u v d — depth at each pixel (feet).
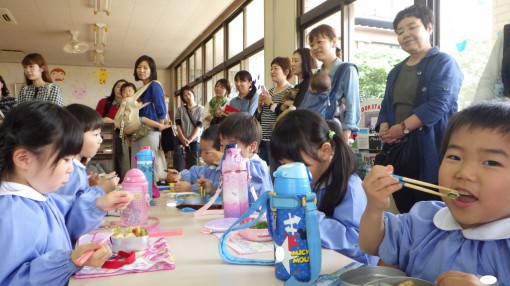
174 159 15.97
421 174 5.82
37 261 2.46
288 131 3.45
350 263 2.61
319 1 12.73
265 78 14.94
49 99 9.48
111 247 2.93
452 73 5.85
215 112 12.89
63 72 32.60
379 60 10.19
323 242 3.03
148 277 2.44
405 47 6.32
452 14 7.41
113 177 5.03
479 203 2.08
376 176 2.41
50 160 2.72
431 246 2.52
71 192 4.12
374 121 8.35
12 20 20.52
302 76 8.82
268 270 2.53
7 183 2.70
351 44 10.62
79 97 33.04
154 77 10.48
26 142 2.62
